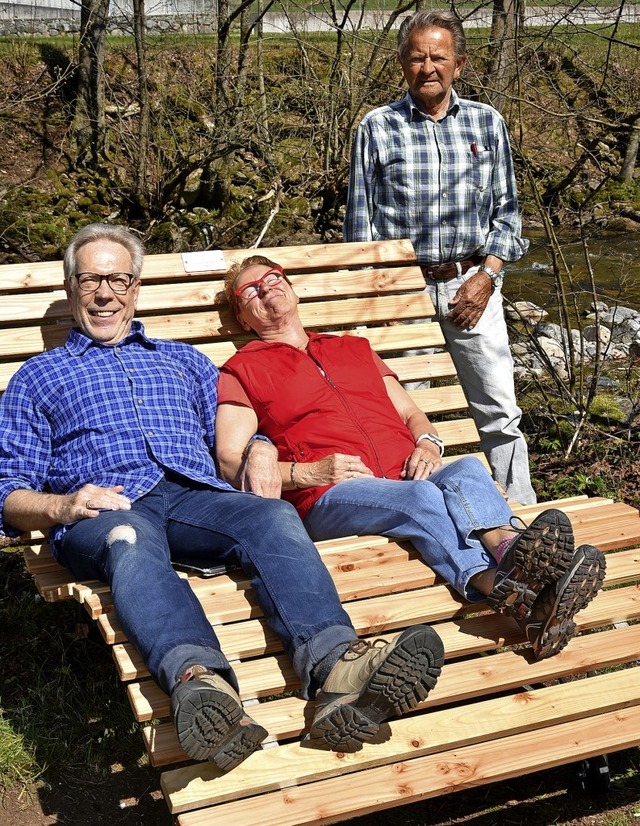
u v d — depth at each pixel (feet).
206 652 7.73
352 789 7.66
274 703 8.18
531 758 8.16
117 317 10.78
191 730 7.11
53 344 11.93
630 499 16.46
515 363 22.11
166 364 10.91
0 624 12.37
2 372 11.67
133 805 9.44
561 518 8.25
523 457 15.20
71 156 39.52
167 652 7.68
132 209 37.81
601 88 24.25
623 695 8.80
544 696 8.69
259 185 37.09
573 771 10.07
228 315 12.88
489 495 9.48
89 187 38.24
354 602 9.20
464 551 9.27
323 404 11.12
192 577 9.47
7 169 38.55
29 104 41.32
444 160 13.87
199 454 10.52
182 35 44.98
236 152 38.24
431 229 14.05
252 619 8.93
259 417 11.30
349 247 13.83
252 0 33.17
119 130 38.19
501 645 9.07
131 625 7.96
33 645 11.93
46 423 10.18
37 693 10.87
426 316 13.84
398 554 9.87
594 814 9.46
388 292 13.92
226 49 34.88
